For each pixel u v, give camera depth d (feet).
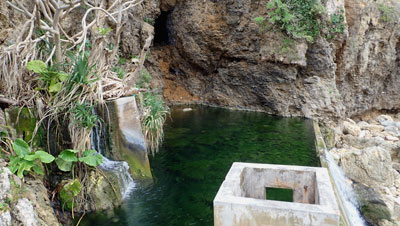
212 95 42.68
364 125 37.88
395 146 26.71
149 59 40.75
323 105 34.68
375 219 16.20
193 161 20.12
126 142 16.02
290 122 32.45
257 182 8.82
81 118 12.98
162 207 13.74
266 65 37.04
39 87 13.29
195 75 45.03
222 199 6.82
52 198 11.96
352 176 21.07
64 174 13.19
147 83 31.37
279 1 32.78
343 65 36.47
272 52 35.83
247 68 38.83
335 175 19.26
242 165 8.93
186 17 41.34
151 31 34.76
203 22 40.47
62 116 13.39
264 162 19.98
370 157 21.12
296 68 35.60
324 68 35.12
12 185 9.91
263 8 36.04
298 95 36.09
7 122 11.60
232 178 7.99
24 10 14.29
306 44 34.45
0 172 9.76
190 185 16.29
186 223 12.42
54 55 15.84
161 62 45.42
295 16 34.01
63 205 12.26
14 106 12.34
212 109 40.01
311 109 35.22
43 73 13.08
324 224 6.11
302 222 6.25
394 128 35.94
